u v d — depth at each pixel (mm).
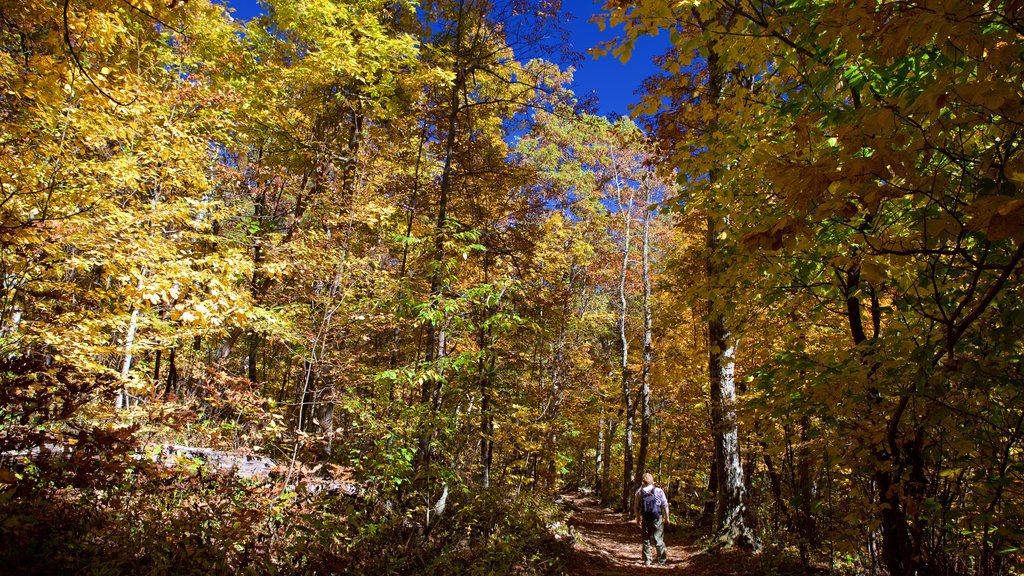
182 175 7391
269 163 12195
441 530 7164
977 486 3205
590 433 23469
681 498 19125
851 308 4160
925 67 2760
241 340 12320
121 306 6043
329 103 12320
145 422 6176
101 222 5512
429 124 12148
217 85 8570
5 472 3426
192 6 8055
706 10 3635
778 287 4387
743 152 4324
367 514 6328
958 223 2062
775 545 8469
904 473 3254
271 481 5602
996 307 2836
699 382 12234
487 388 9766
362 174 8602
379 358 12148
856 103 3312
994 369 2711
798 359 3832
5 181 4715
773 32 3270
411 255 11508
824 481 5035
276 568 4621
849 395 3543
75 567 3664
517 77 10609
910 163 2131
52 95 4734
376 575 5254
